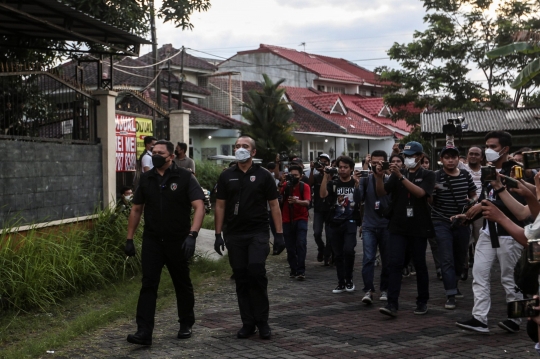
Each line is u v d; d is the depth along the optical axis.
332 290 9.61
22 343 6.73
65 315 7.93
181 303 6.86
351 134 40.62
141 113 14.02
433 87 29.45
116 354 6.26
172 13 13.27
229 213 6.98
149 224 6.70
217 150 33.16
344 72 53.44
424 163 10.98
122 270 9.77
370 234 8.70
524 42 13.04
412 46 29.88
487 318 7.57
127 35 10.85
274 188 7.05
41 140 10.01
